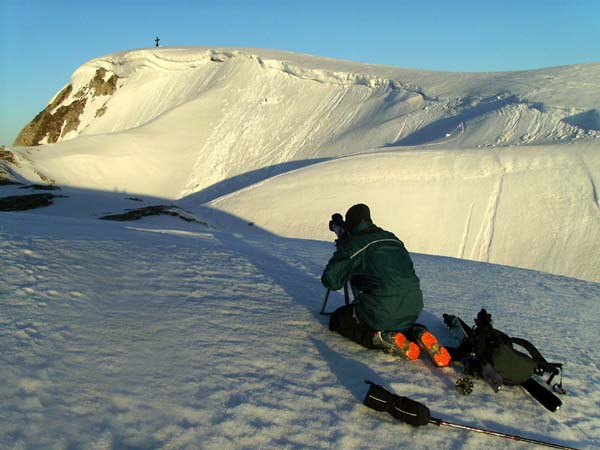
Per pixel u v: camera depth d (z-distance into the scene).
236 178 53.50
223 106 65.94
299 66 66.94
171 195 52.28
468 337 4.14
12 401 2.88
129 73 86.12
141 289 5.17
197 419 3.04
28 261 5.32
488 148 34.97
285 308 5.13
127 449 2.69
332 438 3.05
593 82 45.72
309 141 56.47
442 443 3.14
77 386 3.16
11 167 46.47
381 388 3.38
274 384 3.57
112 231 8.87
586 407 3.80
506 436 3.20
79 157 51.66
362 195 32.25
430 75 60.56
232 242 9.29
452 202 30.92
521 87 47.06
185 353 3.82
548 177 31.30
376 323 4.10
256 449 2.86
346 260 4.14
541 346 4.94
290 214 32.09
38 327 3.84
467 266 8.80
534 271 8.73
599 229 27.67
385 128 49.78
